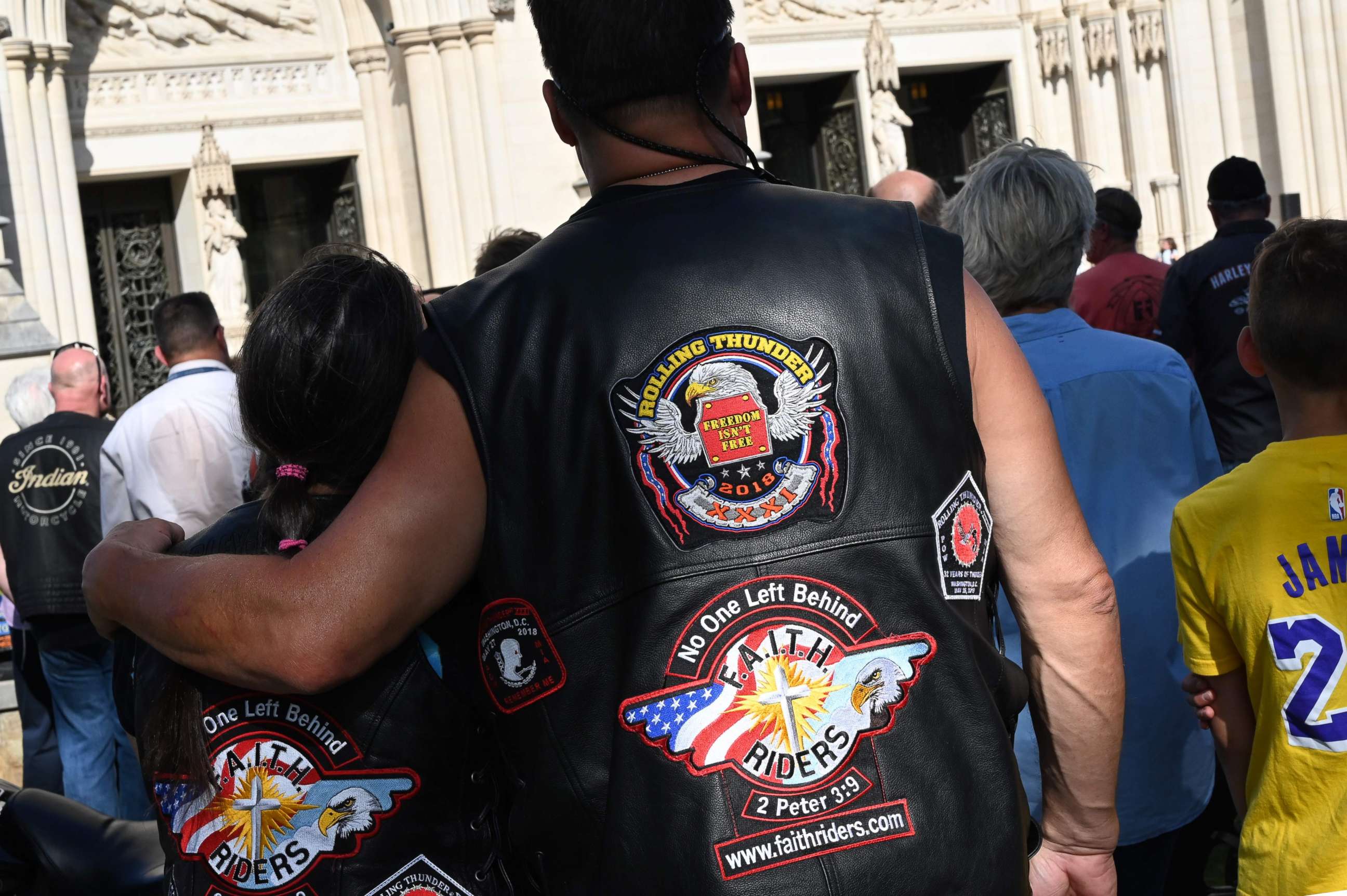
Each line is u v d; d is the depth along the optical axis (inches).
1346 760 86.7
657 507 52.9
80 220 600.1
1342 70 778.8
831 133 811.4
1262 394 212.7
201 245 661.3
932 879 50.4
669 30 57.8
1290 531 89.4
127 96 647.8
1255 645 90.6
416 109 673.0
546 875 54.2
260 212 712.4
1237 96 808.9
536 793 53.3
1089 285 243.0
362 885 62.4
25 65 578.6
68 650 217.0
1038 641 61.8
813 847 50.3
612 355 54.2
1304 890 87.0
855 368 54.4
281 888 62.4
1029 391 58.8
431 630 62.2
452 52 666.8
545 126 686.5
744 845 50.2
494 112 672.4
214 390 197.5
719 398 53.7
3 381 451.8
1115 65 814.5
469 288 57.3
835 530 52.9
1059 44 815.7
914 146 841.5
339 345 65.3
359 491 56.1
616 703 52.4
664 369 54.0
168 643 58.1
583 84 58.9
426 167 674.8
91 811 94.4
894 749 51.5
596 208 58.8
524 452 54.2
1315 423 91.8
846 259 56.2
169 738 63.4
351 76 701.9
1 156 573.9
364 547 53.8
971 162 848.3
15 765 274.7
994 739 52.7
